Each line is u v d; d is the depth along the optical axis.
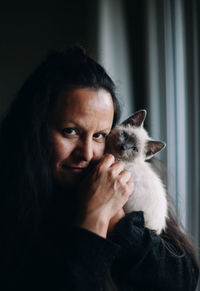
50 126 1.06
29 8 3.02
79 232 0.91
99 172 1.05
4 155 1.14
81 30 3.02
